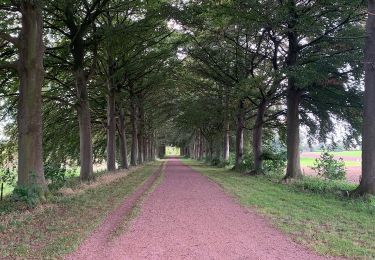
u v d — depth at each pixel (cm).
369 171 1439
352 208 1179
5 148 2520
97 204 1219
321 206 1204
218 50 2855
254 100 3141
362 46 1884
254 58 2728
